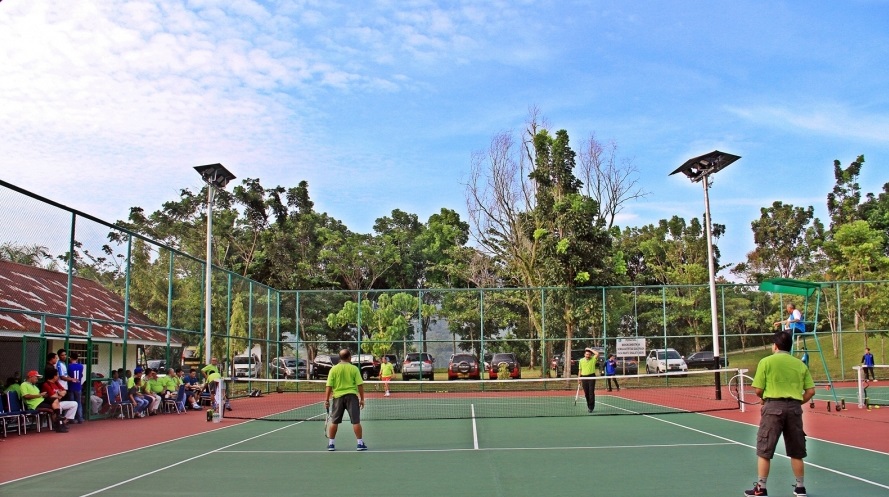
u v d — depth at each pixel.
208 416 18.77
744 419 17.59
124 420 19.23
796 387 8.11
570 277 34.31
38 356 17.42
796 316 19.53
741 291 33.81
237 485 9.30
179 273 25.66
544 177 38.69
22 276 17.45
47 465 11.08
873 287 34.53
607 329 33.19
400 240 64.94
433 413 20.78
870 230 47.06
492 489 8.87
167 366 23.67
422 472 10.20
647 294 33.50
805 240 72.50
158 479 9.76
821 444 12.41
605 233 35.59
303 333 35.16
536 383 32.62
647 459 11.20
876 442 12.63
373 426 17.16
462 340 34.03
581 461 11.05
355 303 34.47
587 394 20.08
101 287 21.61
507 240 41.84
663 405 22.50
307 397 29.84
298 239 59.03
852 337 35.31
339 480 9.61
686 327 33.31
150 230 54.56
